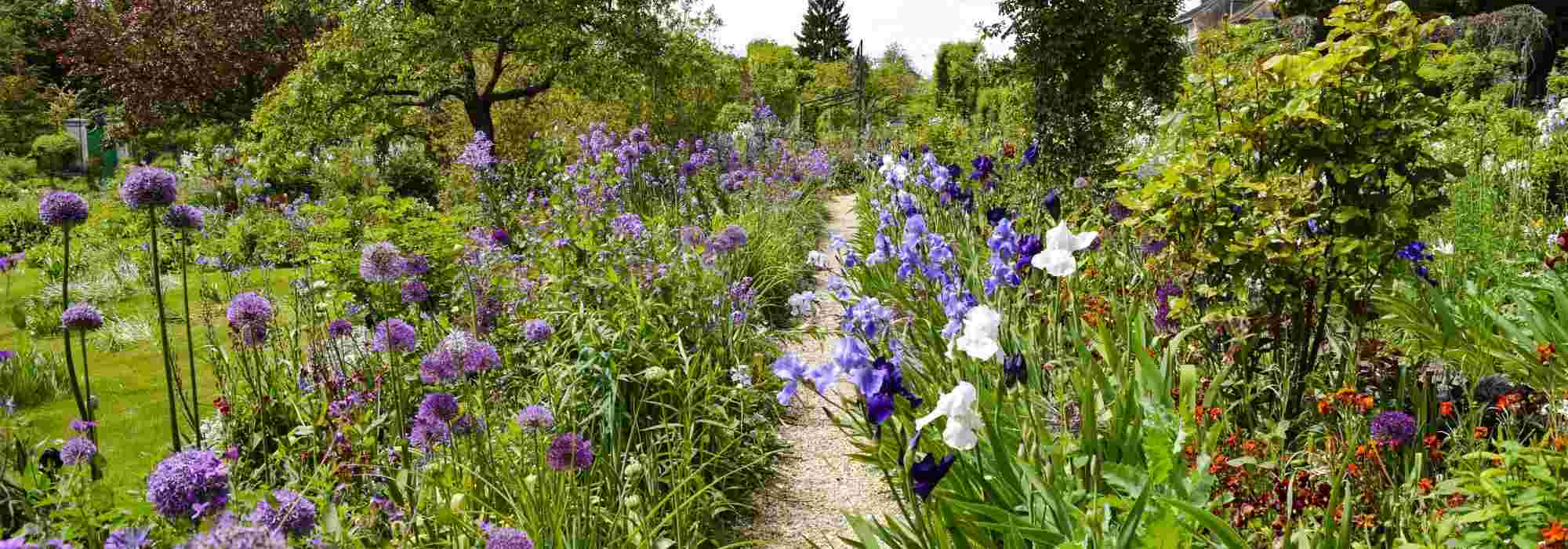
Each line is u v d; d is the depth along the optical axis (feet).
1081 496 9.53
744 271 24.88
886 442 11.75
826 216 50.65
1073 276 15.84
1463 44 31.30
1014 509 10.24
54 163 91.81
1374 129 13.19
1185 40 38.01
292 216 26.53
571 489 10.98
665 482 13.69
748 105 92.27
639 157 33.12
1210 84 14.32
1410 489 9.66
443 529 10.75
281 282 28.12
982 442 11.05
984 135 50.88
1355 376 12.82
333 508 8.83
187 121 108.58
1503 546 8.43
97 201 43.68
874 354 13.23
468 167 41.91
